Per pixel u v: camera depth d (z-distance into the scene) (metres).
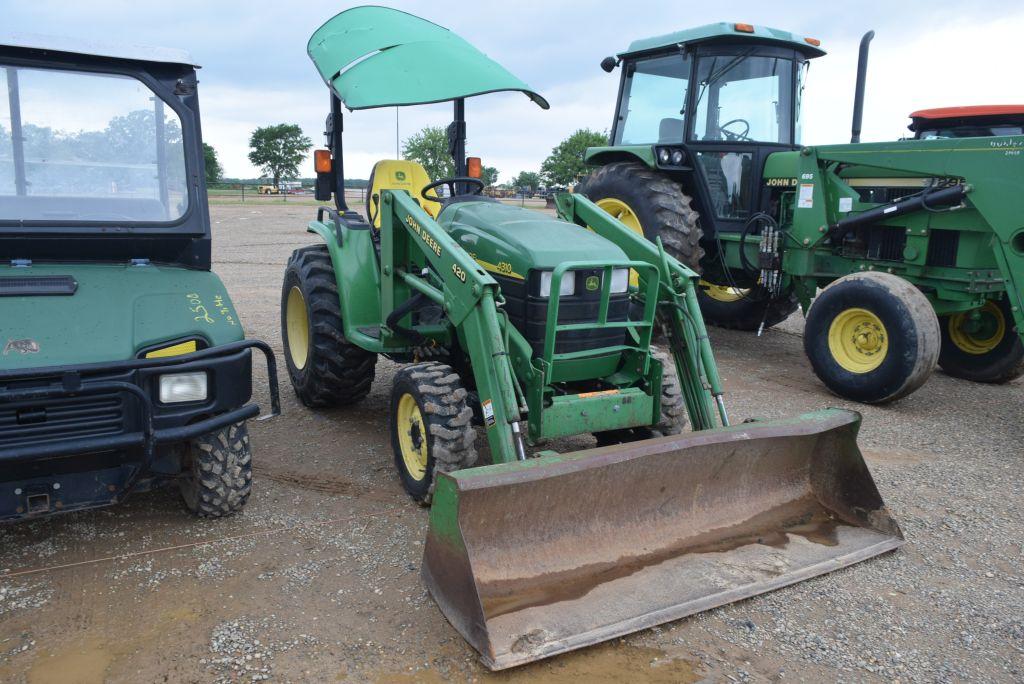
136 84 3.66
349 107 3.84
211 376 3.21
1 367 2.83
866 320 5.73
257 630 2.77
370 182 5.04
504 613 2.73
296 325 5.50
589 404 3.60
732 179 7.22
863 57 6.27
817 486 3.70
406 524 3.63
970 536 3.71
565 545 3.02
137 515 3.67
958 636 2.87
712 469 3.33
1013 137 5.23
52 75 3.50
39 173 3.48
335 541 3.46
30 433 2.89
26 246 3.43
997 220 5.36
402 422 3.95
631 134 7.99
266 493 3.96
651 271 3.77
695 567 3.13
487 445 4.69
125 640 2.69
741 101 7.19
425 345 4.30
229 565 3.22
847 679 2.60
